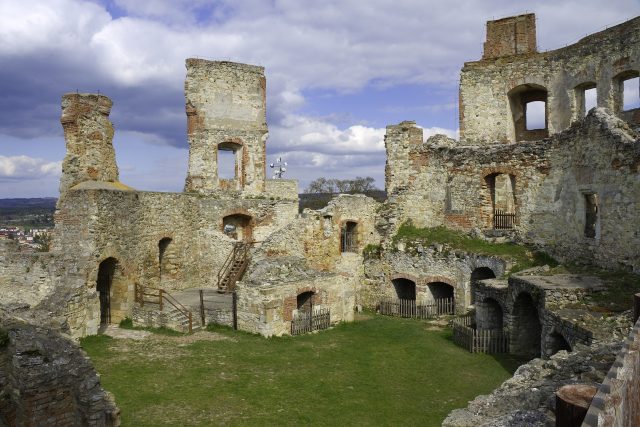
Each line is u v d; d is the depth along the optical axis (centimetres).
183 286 2470
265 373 1485
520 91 3038
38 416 873
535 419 745
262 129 3005
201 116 2830
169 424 1133
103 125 2288
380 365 1595
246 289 1891
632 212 1705
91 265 1884
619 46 2458
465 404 1291
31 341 910
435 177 2692
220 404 1249
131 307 2072
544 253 2189
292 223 2423
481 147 2519
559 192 2169
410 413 1237
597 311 1355
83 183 2169
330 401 1300
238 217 2769
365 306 2659
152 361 1542
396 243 2612
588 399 461
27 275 1884
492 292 1800
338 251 2630
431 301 2475
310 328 1989
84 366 939
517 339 1684
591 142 1942
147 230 2239
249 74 2977
